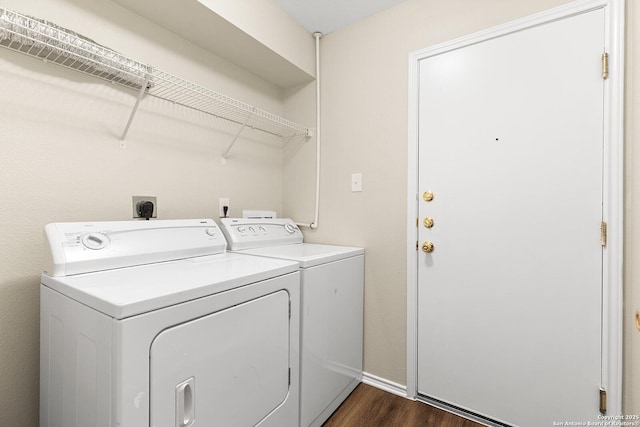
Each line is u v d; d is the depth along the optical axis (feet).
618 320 3.86
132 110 4.58
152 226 4.22
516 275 4.61
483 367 4.89
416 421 4.93
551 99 4.33
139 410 2.39
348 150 6.40
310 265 4.43
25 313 3.66
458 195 5.11
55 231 3.33
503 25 4.69
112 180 4.45
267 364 3.65
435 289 5.34
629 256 3.82
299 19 6.29
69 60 3.86
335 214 6.58
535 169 4.46
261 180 6.99
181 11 4.65
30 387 3.70
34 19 3.35
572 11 4.17
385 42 5.92
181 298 2.70
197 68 5.55
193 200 5.56
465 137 5.04
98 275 3.29
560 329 4.28
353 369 5.75
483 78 4.88
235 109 5.89
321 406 4.75
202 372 2.87
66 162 3.99
